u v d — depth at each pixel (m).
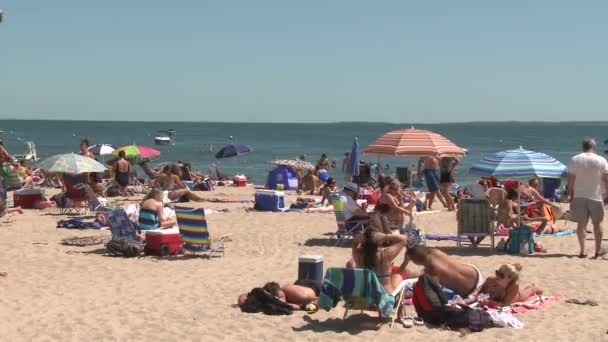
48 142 105.12
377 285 7.04
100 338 6.83
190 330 7.09
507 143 118.62
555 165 12.12
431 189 18.48
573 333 6.98
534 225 14.08
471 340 6.76
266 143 108.88
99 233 13.91
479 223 12.21
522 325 7.24
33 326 7.22
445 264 7.81
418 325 7.22
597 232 11.28
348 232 12.65
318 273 8.48
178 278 9.71
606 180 11.28
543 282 9.47
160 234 11.42
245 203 20.62
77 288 9.05
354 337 6.84
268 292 7.85
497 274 7.97
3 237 13.30
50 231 14.14
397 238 7.68
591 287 9.17
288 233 14.16
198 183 26.69
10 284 9.26
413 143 13.33
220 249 12.10
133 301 8.34
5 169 23.39
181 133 172.62
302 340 6.77
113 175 22.97
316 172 26.36
